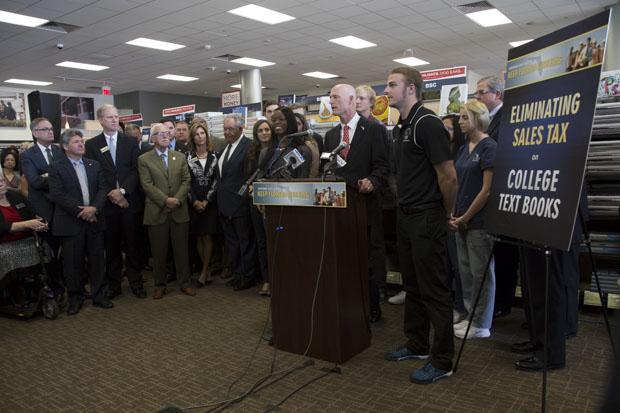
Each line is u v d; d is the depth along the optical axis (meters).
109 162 3.96
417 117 2.25
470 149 2.88
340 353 2.53
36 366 2.70
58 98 4.62
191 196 4.29
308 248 2.56
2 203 3.61
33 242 3.69
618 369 0.50
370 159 2.93
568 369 2.43
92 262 3.80
